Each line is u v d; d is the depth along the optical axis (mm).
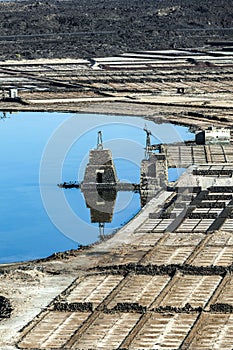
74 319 79438
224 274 89125
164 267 91312
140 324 77375
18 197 127375
